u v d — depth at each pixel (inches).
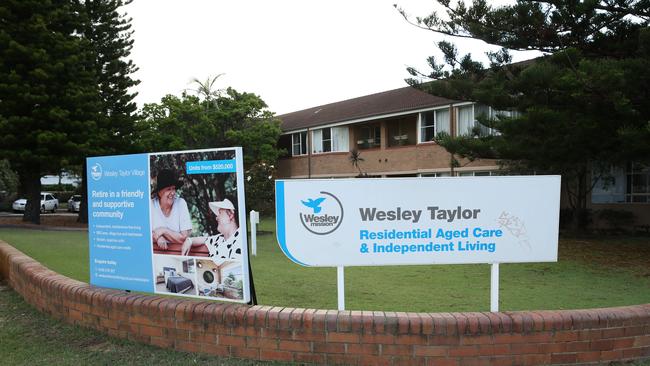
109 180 190.5
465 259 168.1
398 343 150.5
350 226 166.7
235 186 167.2
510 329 150.8
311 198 165.8
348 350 152.6
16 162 708.7
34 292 225.6
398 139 973.8
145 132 880.3
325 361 153.9
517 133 434.9
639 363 155.5
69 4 759.7
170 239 178.4
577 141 419.8
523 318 151.7
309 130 1163.9
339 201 166.2
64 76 721.6
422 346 150.2
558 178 168.4
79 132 729.6
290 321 155.8
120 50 869.2
